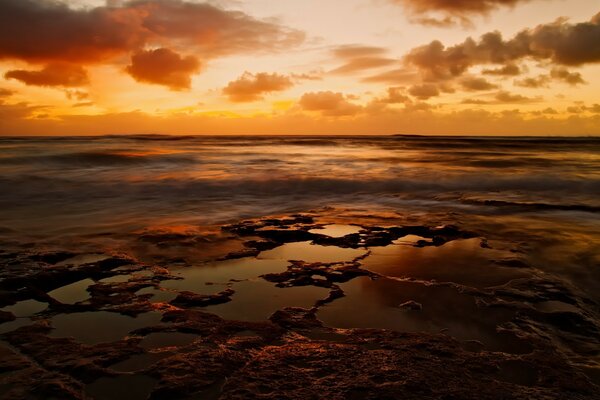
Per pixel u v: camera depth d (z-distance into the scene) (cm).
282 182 1354
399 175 1567
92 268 519
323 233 720
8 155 1869
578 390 270
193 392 266
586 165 2080
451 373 288
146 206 980
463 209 976
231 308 407
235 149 3638
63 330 356
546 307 410
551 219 853
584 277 498
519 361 307
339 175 1547
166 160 2062
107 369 293
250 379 279
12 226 750
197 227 755
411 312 399
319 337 345
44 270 505
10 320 376
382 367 295
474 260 568
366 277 499
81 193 1145
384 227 766
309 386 271
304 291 454
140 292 447
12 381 277
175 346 328
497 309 405
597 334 354
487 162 2270
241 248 621
